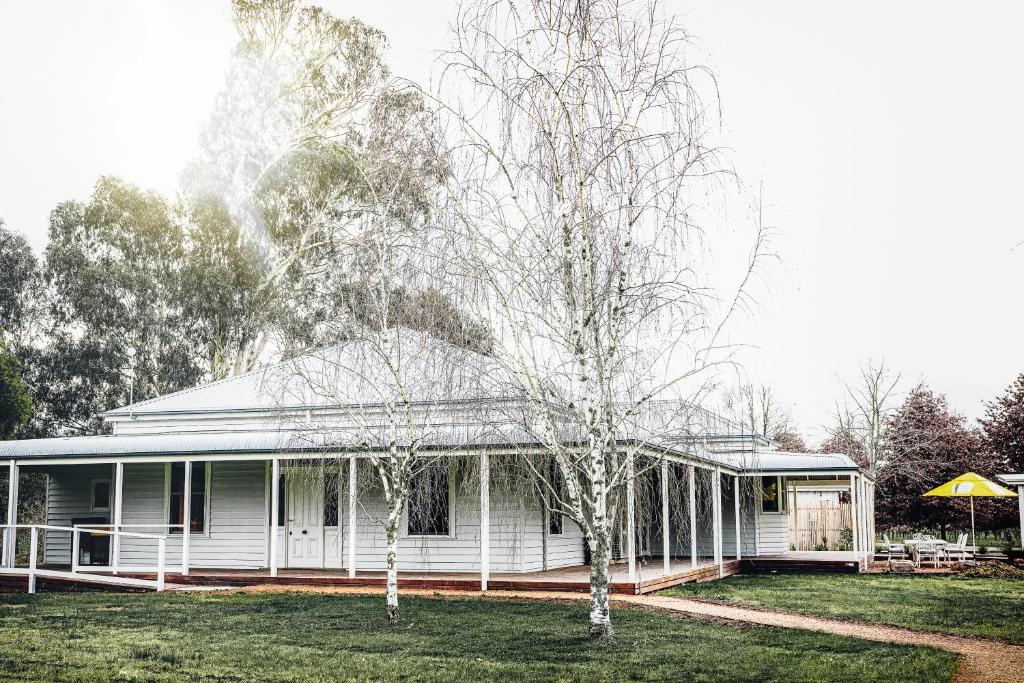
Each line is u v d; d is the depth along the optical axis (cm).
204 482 2261
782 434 5294
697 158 1170
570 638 1262
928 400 4303
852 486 2672
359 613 1484
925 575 2461
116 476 2138
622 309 1185
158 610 1531
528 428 1265
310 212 3453
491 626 1359
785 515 2905
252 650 1180
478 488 1964
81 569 1994
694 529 2108
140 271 3934
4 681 1000
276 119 3831
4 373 3906
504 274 1211
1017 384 4053
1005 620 1507
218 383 2598
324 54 3838
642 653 1162
